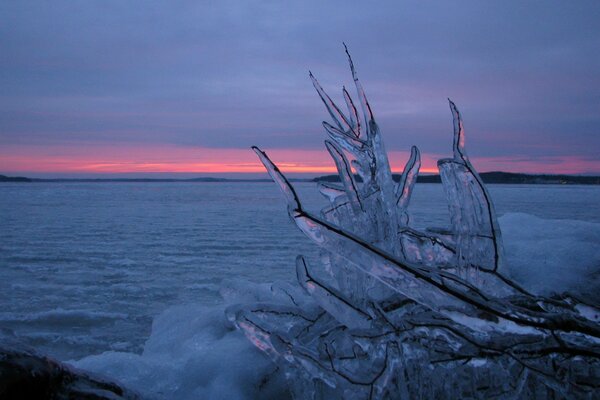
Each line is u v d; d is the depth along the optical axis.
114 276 9.13
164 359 1.56
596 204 32.62
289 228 21.75
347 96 1.29
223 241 16.27
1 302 6.60
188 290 7.52
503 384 1.00
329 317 1.26
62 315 5.49
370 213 1.20
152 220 27.69
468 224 1.22
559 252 1.70
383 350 1.03
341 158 1.22
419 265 0.90
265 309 1.27
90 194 87.25
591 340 0.88
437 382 1.01
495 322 0.84
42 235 18.72
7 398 0.79
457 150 1.22
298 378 1.10
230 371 1.36
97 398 0.90
